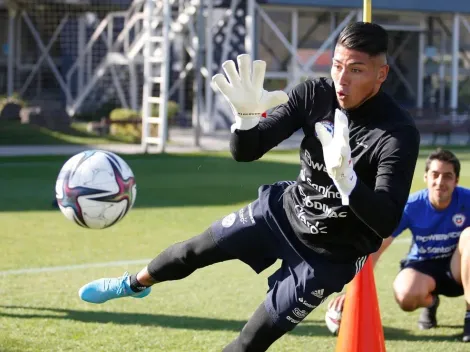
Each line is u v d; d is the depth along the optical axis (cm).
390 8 4025
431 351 855
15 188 2172
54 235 1504
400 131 591
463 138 3988
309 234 635
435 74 4403
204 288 1113
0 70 4325
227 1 3819
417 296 916
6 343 841
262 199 669
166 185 2242
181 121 3947
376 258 937
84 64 4112
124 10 3884
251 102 594
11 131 3469
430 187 920
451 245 937
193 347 848
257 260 676
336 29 4022
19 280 1141
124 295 729
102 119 3597
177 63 4009
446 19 4378
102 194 779
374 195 547
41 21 4119
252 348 655
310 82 651
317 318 978
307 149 634
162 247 1412
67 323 925
